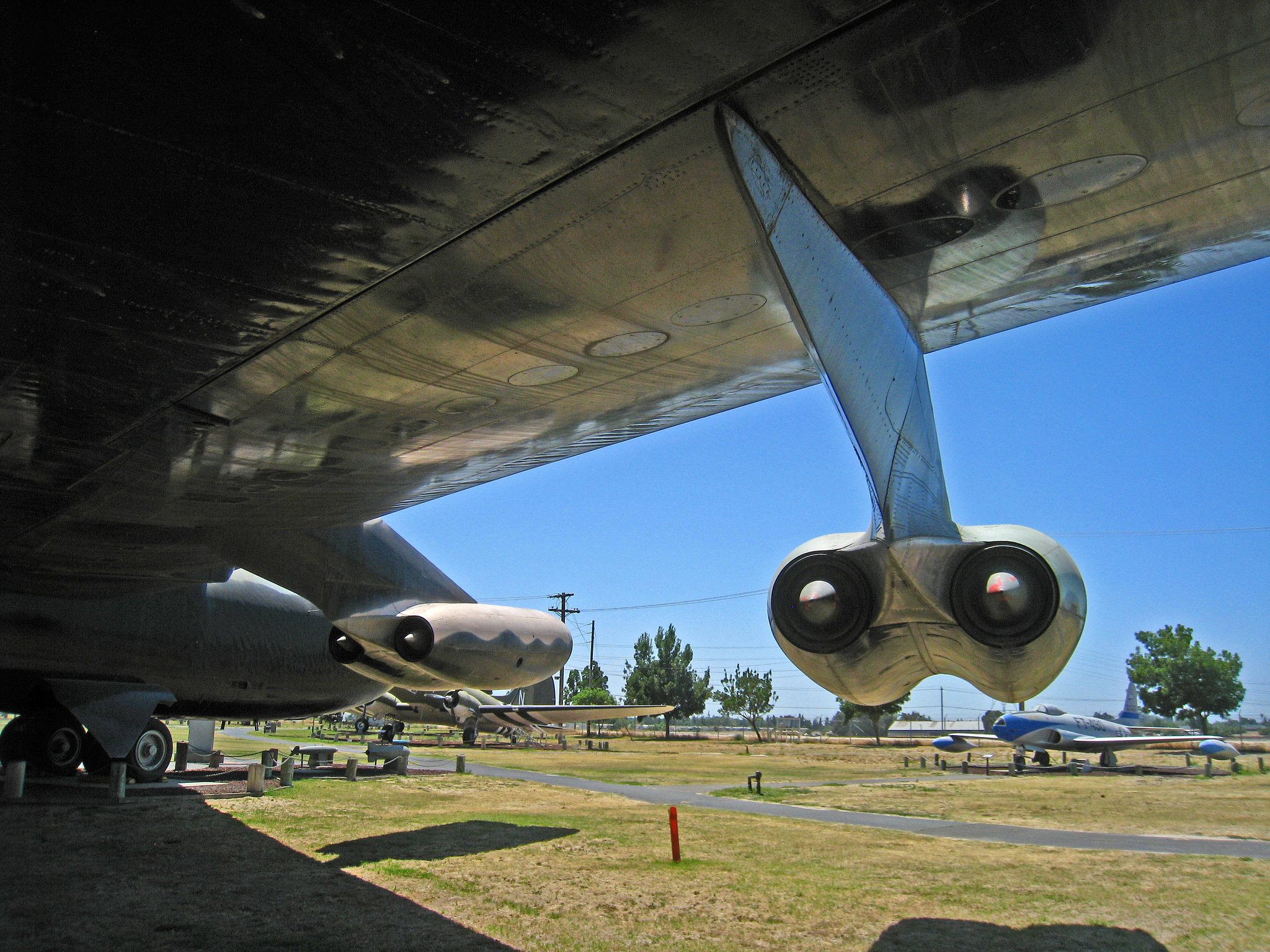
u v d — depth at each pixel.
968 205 3.81
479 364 5.55
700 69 2.94
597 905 7.37
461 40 2.79
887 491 3.60
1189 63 2.96
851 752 39.91
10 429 6.36
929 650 3.78
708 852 10.12
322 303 4.60
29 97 3.00
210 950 5.91
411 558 11.14
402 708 39.66
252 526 9.76
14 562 10.72
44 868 8.41
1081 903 7.63
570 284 4.44
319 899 7.39
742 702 55.94
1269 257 4.57
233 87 2.98
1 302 4.49
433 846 10.16
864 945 6.30
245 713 15.45
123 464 7.26
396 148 3.32
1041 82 3.04
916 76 3.00
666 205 3.76
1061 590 3.37
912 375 4.11
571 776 21.89
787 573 3.90
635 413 6.98
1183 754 45.56
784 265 3.41
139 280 4.30
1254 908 7.49
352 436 6.90
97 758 14.73
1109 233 4.15
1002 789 20.00
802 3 2.64
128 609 13.47
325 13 2.66
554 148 3.34
